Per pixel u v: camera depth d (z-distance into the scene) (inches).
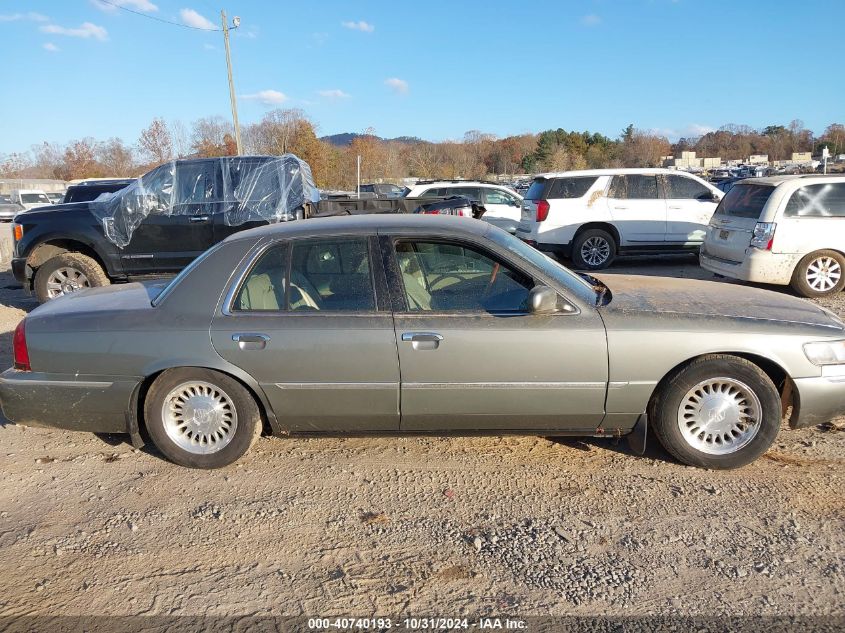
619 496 145.6
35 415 161.2
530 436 166.2
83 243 339.3
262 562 124.3
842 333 153.1
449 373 149.1
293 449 173.0
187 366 154.2
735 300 164.9
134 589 117.0
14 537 134.5
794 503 140.6
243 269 156.1
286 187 339.9
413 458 166.6
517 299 152.4
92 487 155.0
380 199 351.6
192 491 152.0
